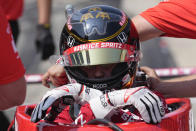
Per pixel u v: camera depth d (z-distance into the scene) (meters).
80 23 2.38
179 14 2.62
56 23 7.51
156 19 2.68
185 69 5.16
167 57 6.84
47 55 4.32
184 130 2.32
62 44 2.48
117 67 2.32
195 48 7.29
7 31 1.92
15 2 4.29
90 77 2.34
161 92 2.71
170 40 7.77
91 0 9.14
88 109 2.36
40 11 4.33
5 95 1.97
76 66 2.36
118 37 2.32
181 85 2.66
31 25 8.11
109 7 2.55
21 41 7.30
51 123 2.15
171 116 2.21
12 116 3.58
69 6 2.71
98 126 2.05
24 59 6.58
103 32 2.30
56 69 2.72
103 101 2.16
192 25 2.61
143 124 2.11
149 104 2.07
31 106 2.81
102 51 2.26
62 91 2.17
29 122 2.24
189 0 2.62
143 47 7.31
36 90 5.38
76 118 2.40
